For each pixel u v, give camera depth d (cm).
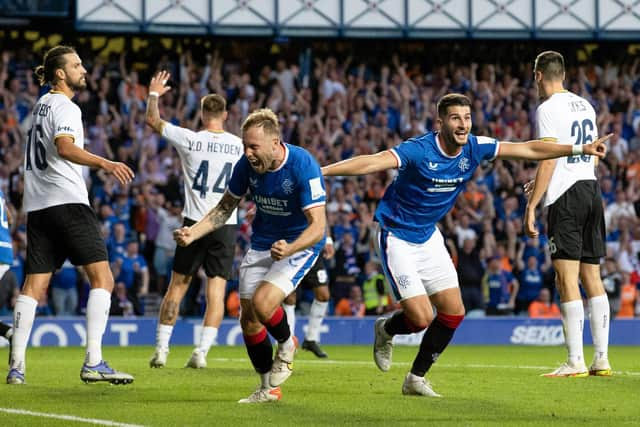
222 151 1917
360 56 4422
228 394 1402
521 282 3528
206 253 1908
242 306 1324
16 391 1415
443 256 1418
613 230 3791
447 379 1644
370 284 3394
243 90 4159
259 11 3978
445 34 4078
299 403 1291
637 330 3312
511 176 3934
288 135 4050
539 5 4094
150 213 3575
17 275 3334
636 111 4331
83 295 3325
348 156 3997
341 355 2505
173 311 1903
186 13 3934
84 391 1420
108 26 3891
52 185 1478
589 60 4512
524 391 1450
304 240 1228
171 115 4122
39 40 4288
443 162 1380
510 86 4341
